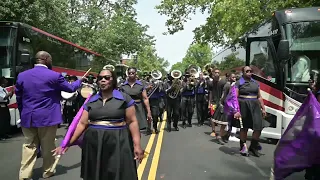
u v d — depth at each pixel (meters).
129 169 3.77
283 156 4.18
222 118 8.83
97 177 3.68
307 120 4.07
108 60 32.66
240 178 5.89
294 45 8.20
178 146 8.73
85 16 34.59
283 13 8.49
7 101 10.09
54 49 16.06
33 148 5.60
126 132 3.89
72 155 7.77
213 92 11.03
